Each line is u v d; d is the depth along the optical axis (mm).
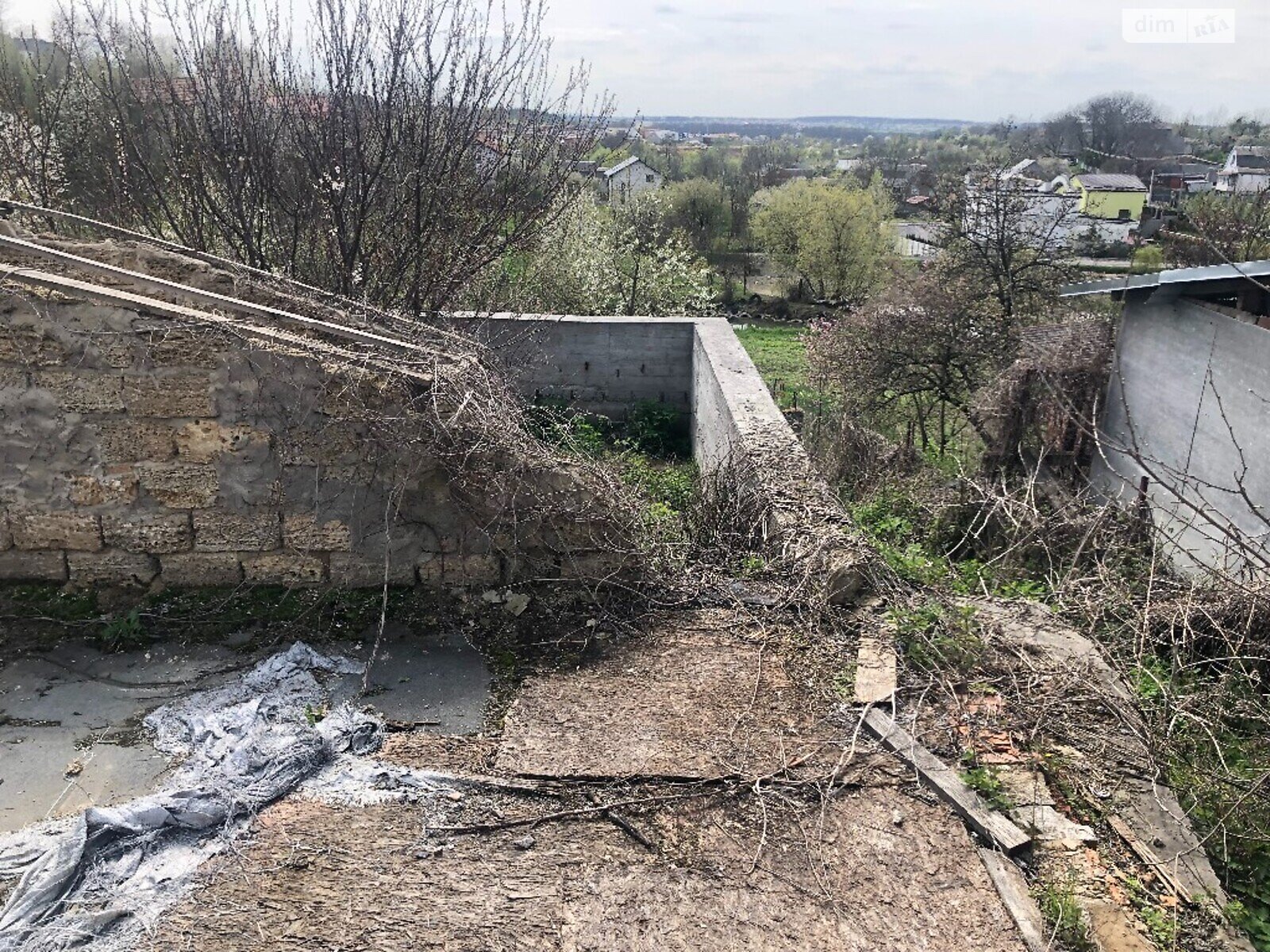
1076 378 11109
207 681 3807
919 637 4176
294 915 2691
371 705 3717
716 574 4762
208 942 2588
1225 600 5039
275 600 4309
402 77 7492
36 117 9734
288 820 3068
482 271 10062
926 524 7484
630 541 4520
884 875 2932
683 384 10438
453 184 7934
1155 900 2977
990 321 15062
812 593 4496
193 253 5641
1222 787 3570
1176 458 9852
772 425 6473
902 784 3357
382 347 4531
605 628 4297
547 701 3754
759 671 3988
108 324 3832
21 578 4281
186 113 7570
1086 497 8250
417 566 4406
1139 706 4004
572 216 17203
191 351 3896
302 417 4047
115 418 3990
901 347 14805
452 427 4074
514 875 2881
